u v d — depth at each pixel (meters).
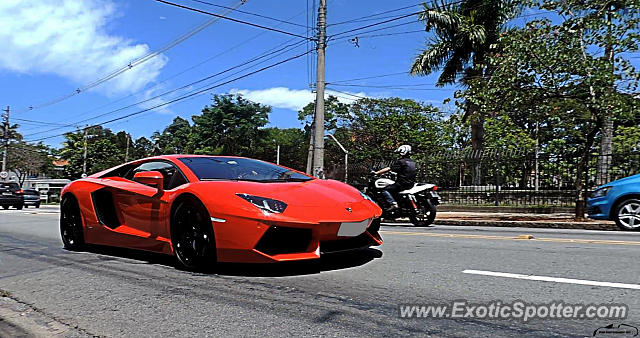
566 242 5.94
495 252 5.14
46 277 4.34
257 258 3.83
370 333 2.60
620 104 9.45
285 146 55.53
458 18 20.19
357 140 42.69
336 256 4.93
